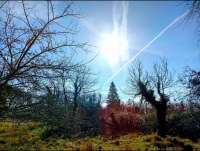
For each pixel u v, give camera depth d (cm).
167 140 919
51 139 984
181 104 1708
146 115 1684
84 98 2608
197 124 1460
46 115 912
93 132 1399
